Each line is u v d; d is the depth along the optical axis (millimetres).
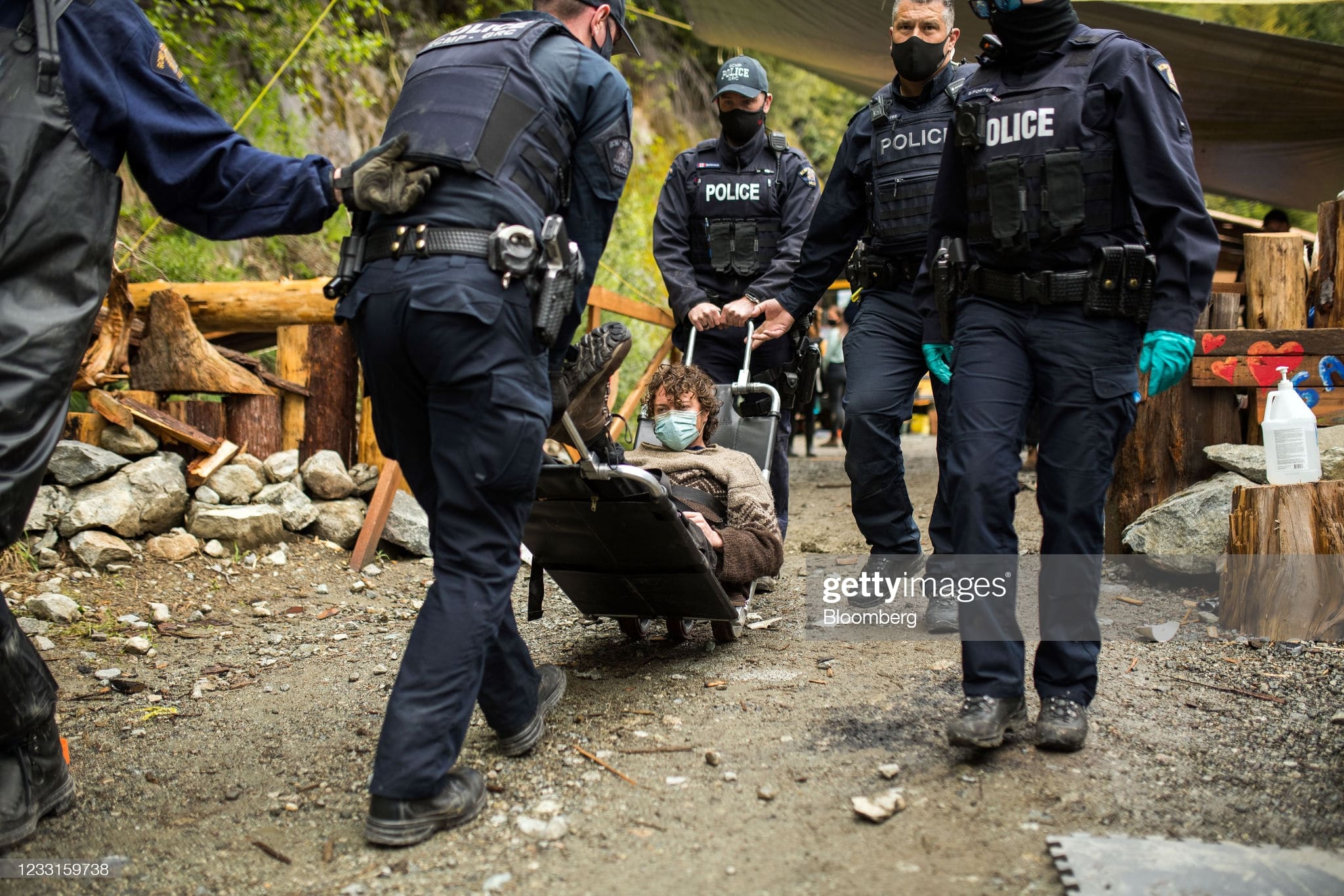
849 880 2004
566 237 2324
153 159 2238
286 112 9719
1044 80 2529
